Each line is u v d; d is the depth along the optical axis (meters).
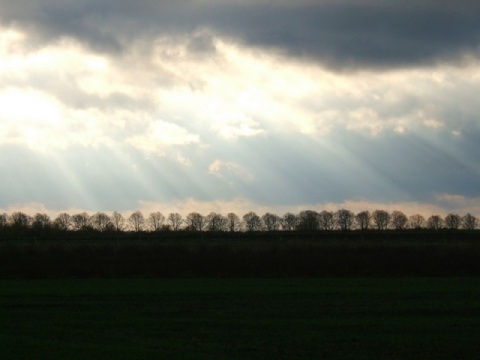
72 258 87.81
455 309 47.38
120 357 29.77
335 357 31.56
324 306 49.41
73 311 47.25
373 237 127.75
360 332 38.00
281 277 78.12
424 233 141.88
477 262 85.25
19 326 40.34
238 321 41.97
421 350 33.22
